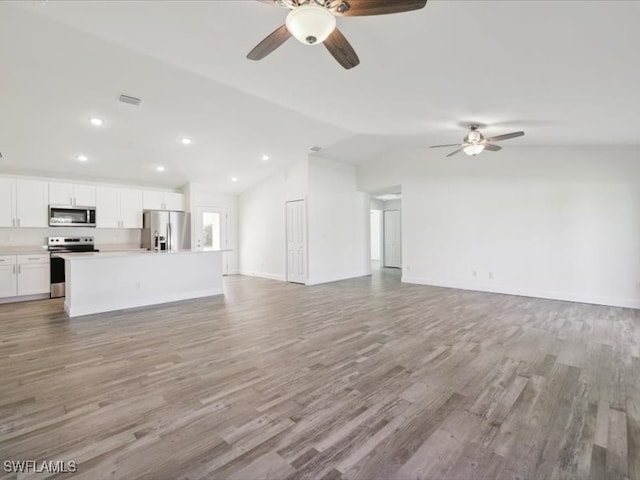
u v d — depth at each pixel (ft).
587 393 7.35
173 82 12.06
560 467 5.08
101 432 5.94
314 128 17.53
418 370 8.55
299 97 12.14
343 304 16.20
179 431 5.98
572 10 5.27
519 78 8.30
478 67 8.00
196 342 10.71
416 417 6.44
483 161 19.25
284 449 5.50
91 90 12.03
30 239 18.62
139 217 21.68
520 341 10.71
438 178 21.17
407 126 15.61
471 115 12.33
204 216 25.75
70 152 16.80
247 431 5.99
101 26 7.78
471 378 8.09
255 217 26.37
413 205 22.49
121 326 12.53
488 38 6.57
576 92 8.75
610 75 7.48
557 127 12.67
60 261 18.25
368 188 25.34
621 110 9.83
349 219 25.55
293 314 14.29
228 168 22.15
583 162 16.14
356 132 18.29
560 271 16.89
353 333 11.61
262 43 6.50
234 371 8.52
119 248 21.57
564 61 7.10
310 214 22.39
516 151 18.07
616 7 5.02
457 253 20.51
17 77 10.89
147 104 13.37
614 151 15.37
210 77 10.68
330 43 6.38
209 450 5.47
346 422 6.28
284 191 23.81
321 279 23.18
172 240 22.26
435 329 12.05
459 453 5.41
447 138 17.81
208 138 17.31
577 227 16.37
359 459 5.27
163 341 10.81
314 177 22.63
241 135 17.46
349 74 9.54
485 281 19.38
